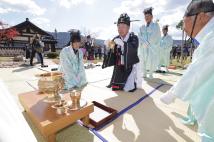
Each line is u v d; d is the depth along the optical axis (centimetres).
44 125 147
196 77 119
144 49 524
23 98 212
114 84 370
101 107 252
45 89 192
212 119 108
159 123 212
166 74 628
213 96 111
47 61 1193
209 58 114
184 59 1239
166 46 678
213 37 116
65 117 163
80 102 196
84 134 182
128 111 251
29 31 2970
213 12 123
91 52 1102
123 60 360
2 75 534
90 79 489
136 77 378
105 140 172
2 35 2502
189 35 138
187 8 136
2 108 54
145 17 510
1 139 34
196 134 186
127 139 175
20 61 1098
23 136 47
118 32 350
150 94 345
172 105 280
